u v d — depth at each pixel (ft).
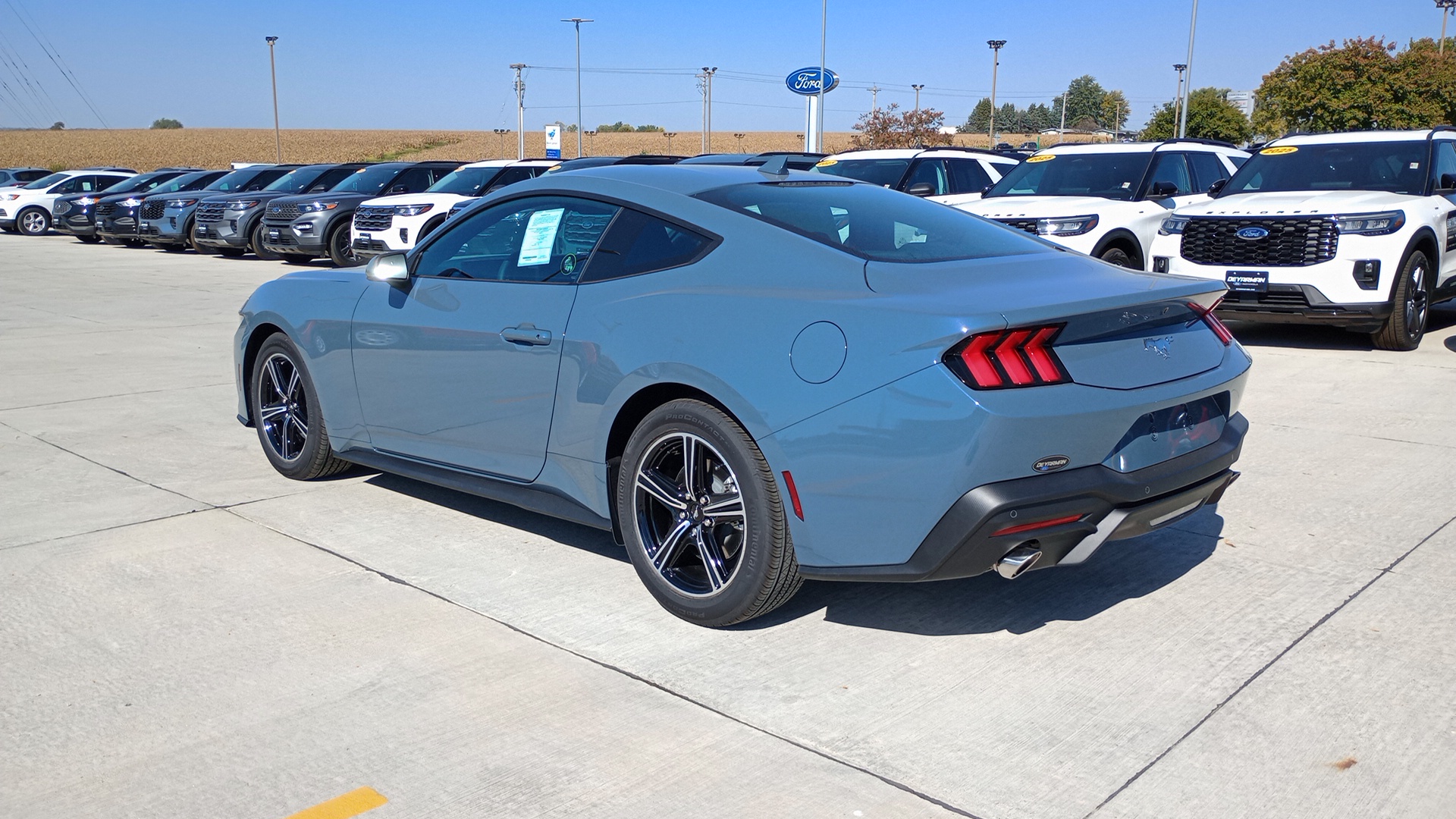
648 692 10.12
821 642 11.22
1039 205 32.81
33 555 13.60
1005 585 12.75
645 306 11.65
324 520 15.08
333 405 15.74
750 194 12.37
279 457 17.11
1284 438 19.29
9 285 48.93
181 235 69.67
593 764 8.86
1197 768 8.74
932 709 9.77
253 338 17.20
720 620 11.32
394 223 52.31
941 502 9.65
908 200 13.57
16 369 27.04
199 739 9.26
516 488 13.39
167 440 19.69
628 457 11.76
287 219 59.93
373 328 14.73
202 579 12.87
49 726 9.48
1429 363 26.55
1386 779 8.56
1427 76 114.01
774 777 8.67
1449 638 11.07
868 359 9.89
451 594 12.45
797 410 10.23
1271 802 8.27
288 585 12.67
